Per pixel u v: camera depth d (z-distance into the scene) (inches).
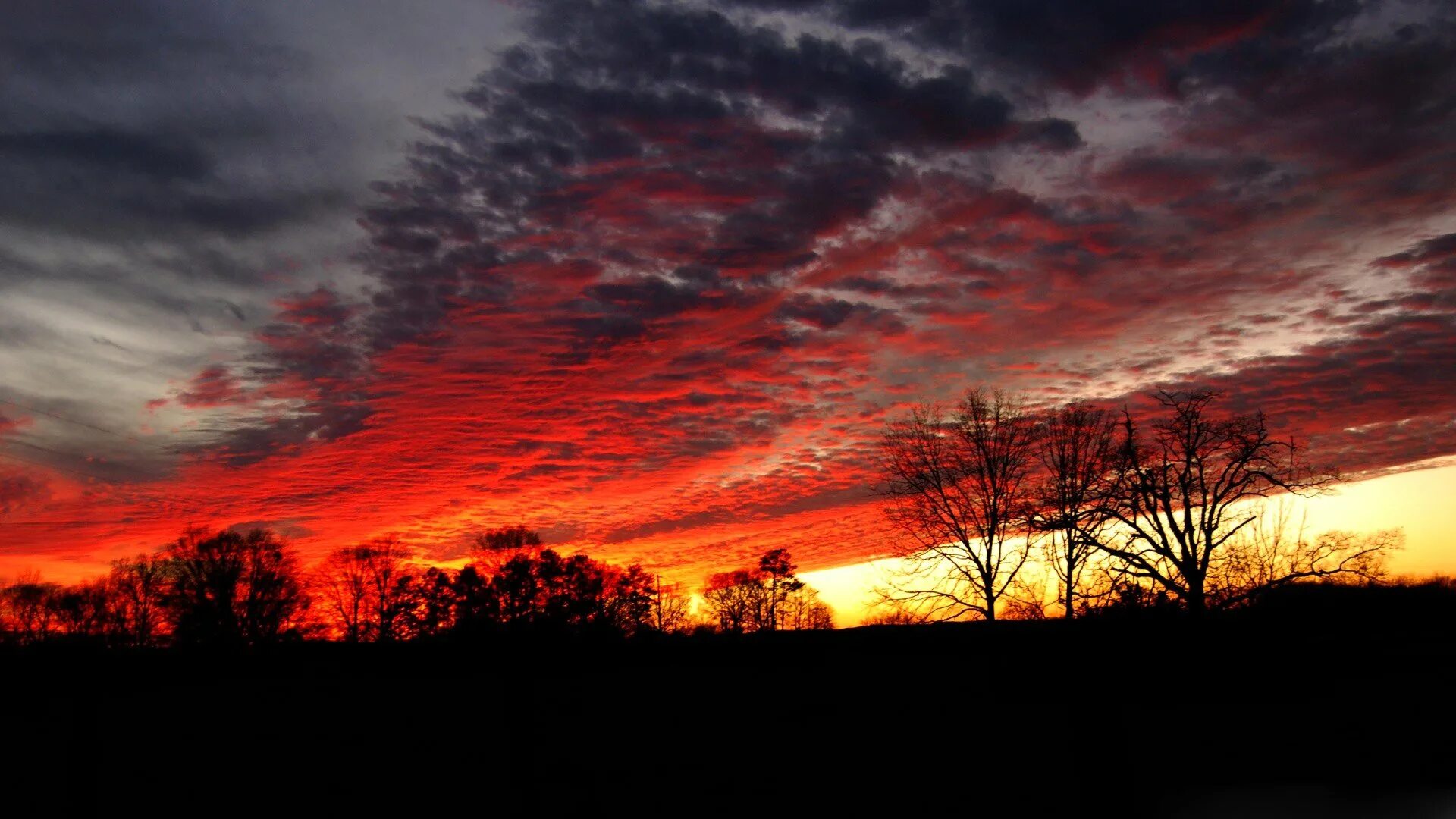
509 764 1216.2
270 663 1857.8
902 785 1115.9
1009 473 1684.3
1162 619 1462.8
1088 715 1337.4
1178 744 1203.2
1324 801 981.8
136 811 1043.3
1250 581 1501.0
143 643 2240.4
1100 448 1654.8
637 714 1449.3
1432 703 1232.8
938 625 1913.1
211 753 1248.8
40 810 1039.6
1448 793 992.9
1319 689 1320.1
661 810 1048.8
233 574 2389.3
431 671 1798.7
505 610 2237.9
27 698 1510.8
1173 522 1521.9
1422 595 1514.5
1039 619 1605.6
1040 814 993.5
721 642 1988.2
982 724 1327.5
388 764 1221.1
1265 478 1510.8
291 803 1069.8
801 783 1131.3
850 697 1487.5
